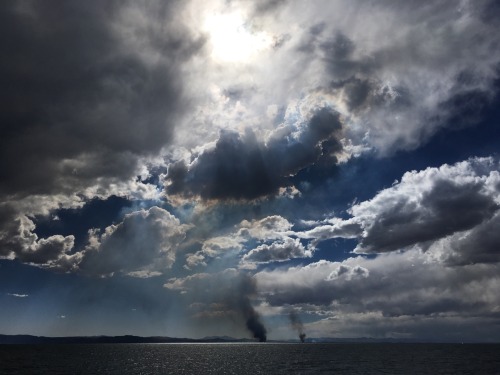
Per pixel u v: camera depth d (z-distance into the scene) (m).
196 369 136.88
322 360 181.25
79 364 154.25
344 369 134.00
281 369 135.38
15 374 116.88
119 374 119.94
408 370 130.00
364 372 123.19
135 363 163.25
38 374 117.12
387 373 120.25
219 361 177.12
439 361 171.62
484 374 117.75
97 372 125.19
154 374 120.75
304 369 135.38
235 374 120.19
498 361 171.88
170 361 177.12
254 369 136.00
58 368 136.38
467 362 165.62
